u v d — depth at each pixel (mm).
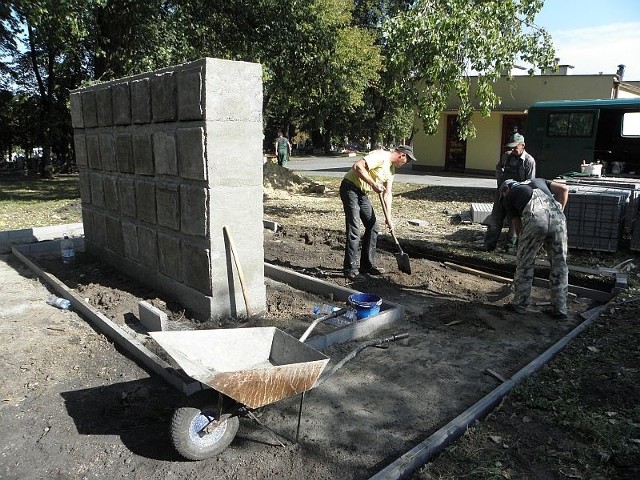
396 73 8906
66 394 3895
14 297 6145
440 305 5805
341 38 20109
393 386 4023
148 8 14203
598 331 4988
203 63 4605
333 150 51875
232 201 5043
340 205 13914
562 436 3314
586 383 3947
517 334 5059
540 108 13523
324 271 7074
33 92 25094
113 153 6473
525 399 3719
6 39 19609
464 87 8562
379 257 8000
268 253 8156
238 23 15281
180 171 5168
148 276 6184
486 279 6984
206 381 2762
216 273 5074
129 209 6320
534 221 5316
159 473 3010
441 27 8297
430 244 8797
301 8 15109
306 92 17484
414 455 3033
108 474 3008
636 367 4199
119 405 3715
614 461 3057
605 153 13680
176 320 5180
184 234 5305
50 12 12711
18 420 3557
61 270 7121
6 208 12688
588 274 6891
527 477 2920
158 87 5270
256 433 3400
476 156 22516
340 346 4707
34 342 4805
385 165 6375
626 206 8633
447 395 3898
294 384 3078
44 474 3014
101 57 15602
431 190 16703
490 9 8422
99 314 5234
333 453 3191
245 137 5016
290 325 5160
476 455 3111
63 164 24953
